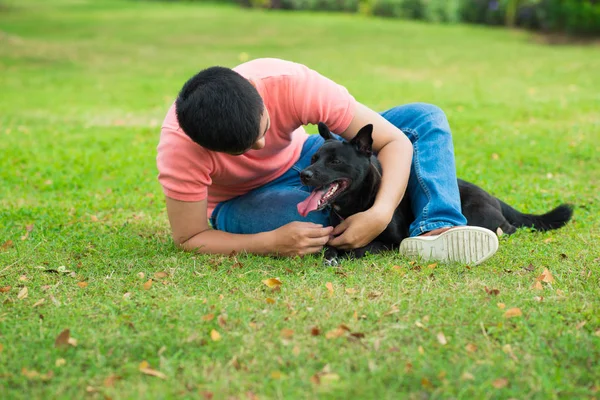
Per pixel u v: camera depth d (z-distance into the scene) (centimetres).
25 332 347
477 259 425
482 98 1205
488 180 671
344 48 1948
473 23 2491
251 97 362
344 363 311
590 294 380
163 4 3438
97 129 1010
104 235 517
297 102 416
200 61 1777
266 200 467
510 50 1839
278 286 392
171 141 415
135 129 1004
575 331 335
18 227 548
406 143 446
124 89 1370
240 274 416
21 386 301
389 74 1518
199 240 447
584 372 301
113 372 310
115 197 647
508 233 489
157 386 296
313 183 429
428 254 432
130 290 397
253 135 362
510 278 406
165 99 1261
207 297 383
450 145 462
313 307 365
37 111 1146
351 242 434
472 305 363
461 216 443
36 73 1575
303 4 2975
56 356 322
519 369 304
